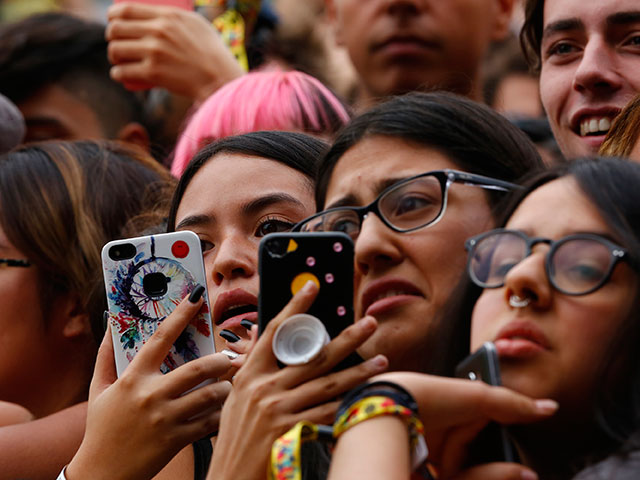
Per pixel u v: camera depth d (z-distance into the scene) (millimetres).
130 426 6422
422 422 4691
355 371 5316
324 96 10336
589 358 4719
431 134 6141
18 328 8891
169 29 11867
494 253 5066
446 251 5820
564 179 5172
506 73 13461
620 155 7047
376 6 11062
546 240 4914
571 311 4746
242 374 5441
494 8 11555
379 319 5820
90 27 13500
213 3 12938
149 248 6926
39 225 9000
